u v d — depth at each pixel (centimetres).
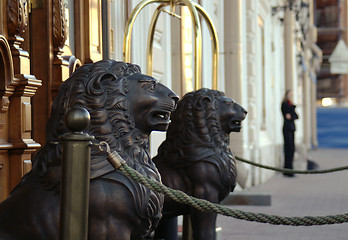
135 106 265
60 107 257
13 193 255
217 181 404
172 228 454
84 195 229
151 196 261
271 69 1695
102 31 500
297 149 2025
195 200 251
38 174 254
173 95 273
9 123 340
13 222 244
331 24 4553
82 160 229
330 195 1125
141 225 262
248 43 1250
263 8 1497
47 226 243
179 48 767
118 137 260
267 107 1569
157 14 495
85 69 261
